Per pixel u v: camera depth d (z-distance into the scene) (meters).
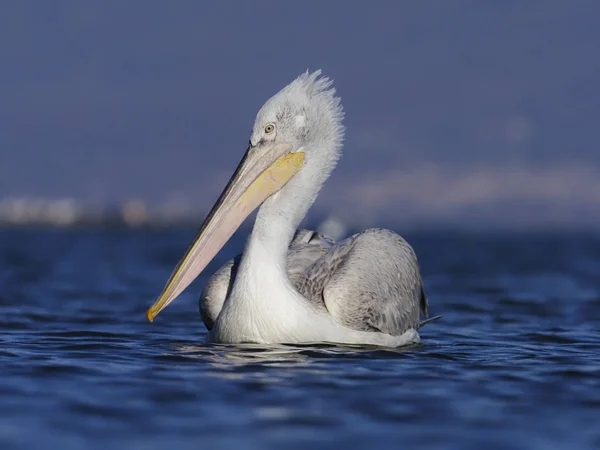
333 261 14.66
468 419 9.69
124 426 9.30
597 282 30.16
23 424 9.35
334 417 9.66
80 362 12.53
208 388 10.82
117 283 28.27
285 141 14.20
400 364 12.59
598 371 12.36
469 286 28.39
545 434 9.17
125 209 108.94
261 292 13.41
